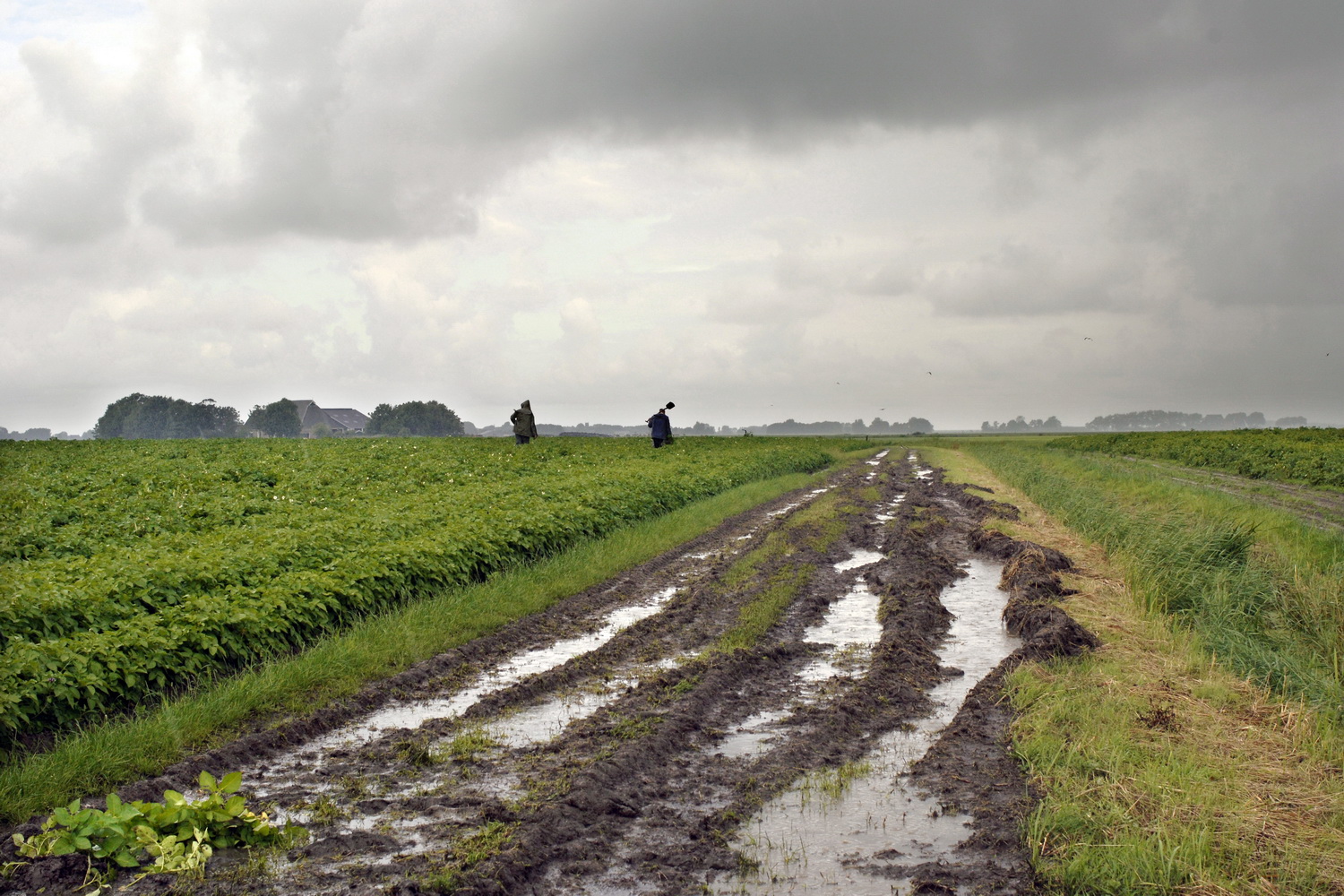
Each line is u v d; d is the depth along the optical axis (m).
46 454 27.92
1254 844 5.26
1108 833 5.38
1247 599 10.27
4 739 7.04
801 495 29.75
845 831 5.75
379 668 9.17
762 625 10.98
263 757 7.15
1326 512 21.62
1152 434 79.31
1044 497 23.36
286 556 11.44
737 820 5.91
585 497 18.31
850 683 8.84
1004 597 13.30
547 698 8.60
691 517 20.77
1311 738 6.82
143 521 14.76
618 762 6.69
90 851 5.34
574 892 5.06
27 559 12.23
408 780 6.63
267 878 5.19
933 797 6.24
